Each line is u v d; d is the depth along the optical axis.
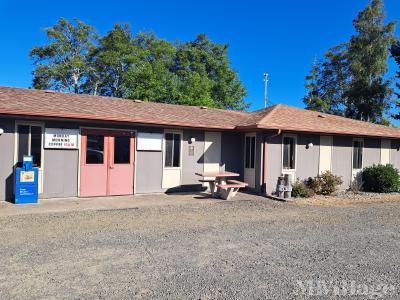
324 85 38.72
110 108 11.85
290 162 13.02
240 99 37.41
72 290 3.87
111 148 11.15
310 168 13.52
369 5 33.22
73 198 10.41
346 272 4.66
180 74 33.56
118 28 33.91
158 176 12.01
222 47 38.59
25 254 5.07
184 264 4.81
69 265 4.65
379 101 32.19
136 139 11.55
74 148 10.50
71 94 13.32
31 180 9.42
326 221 8.07
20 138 9.70
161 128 12.02
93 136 10.84
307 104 39.19
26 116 9.47
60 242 5.72
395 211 9.75
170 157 12.24
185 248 5.57
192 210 9.05
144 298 3.71
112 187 11.18
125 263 4.78
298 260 5.11
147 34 36.28
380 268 4.84
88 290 3.88
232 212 8.92
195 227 7.08
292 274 4.54
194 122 12.30
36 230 6.49
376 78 32.72
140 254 5.19
